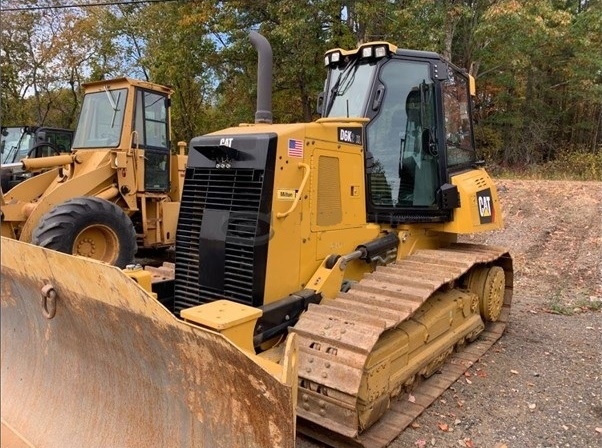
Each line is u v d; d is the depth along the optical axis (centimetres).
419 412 371
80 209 596
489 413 382
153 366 246
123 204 736
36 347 320
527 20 1405
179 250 373
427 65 453
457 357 479
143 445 251
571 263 837
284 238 346
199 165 366
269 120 409
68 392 295
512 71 1889
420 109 452
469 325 482
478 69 1823
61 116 2236
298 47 1399
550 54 1873
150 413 252
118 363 265
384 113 432
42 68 2053
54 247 573
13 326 339
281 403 198
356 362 295
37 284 293
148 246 782
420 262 428
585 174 1402
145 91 766
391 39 1398
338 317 328
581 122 2202
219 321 263
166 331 227
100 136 761
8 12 1897
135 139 742
